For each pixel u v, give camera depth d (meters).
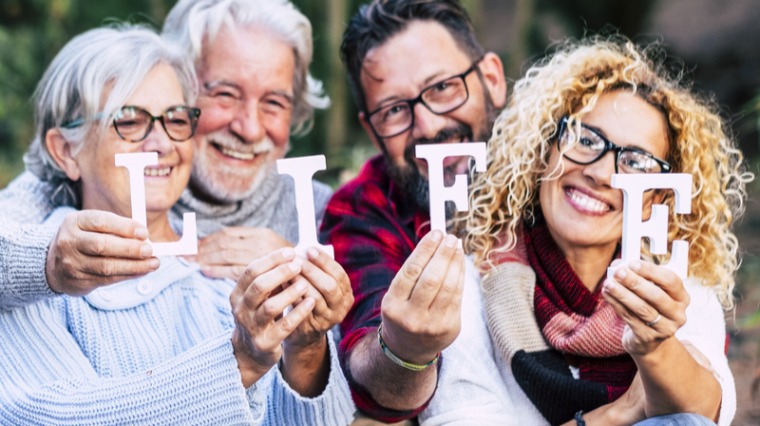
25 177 2.45
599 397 2.07
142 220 1.80
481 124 2.70
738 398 3.54
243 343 1.76
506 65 8.09
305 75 2.92
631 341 1.82
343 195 2.63
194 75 2.49
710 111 2.27
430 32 2.62
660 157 2.15
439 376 2.13
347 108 7.16
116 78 2.22
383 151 2.69
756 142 6.89
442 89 2.62
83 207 2.35
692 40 9.23
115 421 1.78
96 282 1.72
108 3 6.27
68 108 2.26
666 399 1.90
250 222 2.84
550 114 2.16
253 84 2.69
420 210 2.61
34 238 1.81
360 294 2.32
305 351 1.85
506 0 10.24
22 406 1.85
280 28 2.75
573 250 2.21
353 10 6.20
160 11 5.96
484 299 2.22
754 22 9.09
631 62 2.16
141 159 1.80
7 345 1.94
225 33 2.68
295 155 6.27
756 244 5.52
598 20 8.70
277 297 1.68
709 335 2.16
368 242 2.44
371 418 2.09
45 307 2.01
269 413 1.93
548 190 2.15
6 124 7.17
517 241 2.28
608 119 2.11
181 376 1.78
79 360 1.97
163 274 2.17
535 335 2.17
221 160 2.74
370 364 1.95
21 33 6.91
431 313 1.74
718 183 2.22
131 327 2.08
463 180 1.84
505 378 2.19
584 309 2.16
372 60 2.63
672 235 2.23
